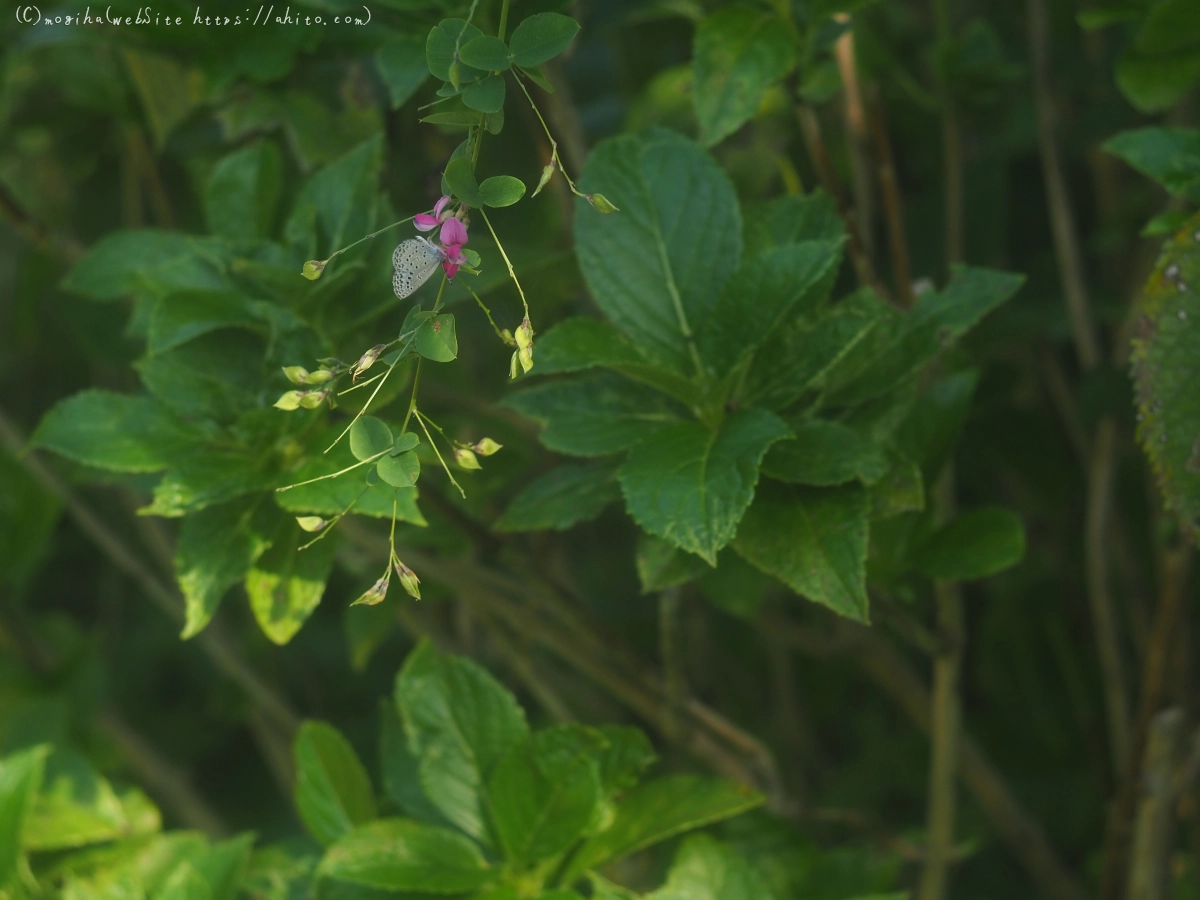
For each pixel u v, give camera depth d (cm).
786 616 234
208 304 204
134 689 333
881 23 236
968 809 250
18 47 228
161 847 216
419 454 197
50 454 232
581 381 202
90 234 270
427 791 204
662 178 203
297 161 226
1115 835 220
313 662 312
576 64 242
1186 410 199
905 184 256
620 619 270
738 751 217
